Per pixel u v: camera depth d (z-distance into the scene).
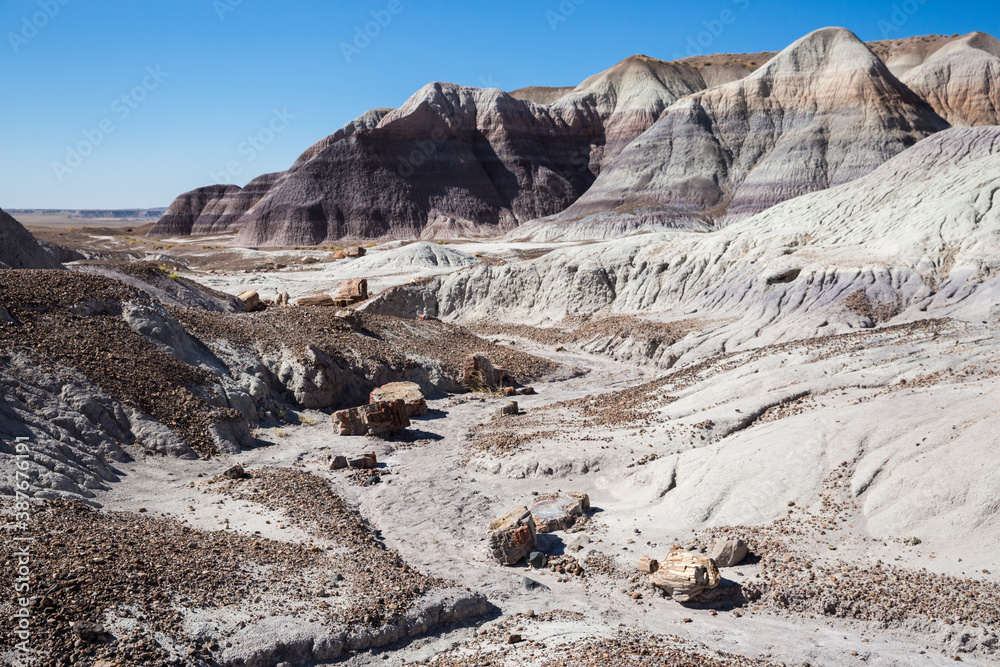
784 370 25.11
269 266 95.31
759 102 132.88
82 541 13.87
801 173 116.38
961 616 12.77
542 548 17.38
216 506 18.45
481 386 35.78
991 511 14.73
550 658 11.62
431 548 17.58
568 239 116.50
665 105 168.00
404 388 31.73
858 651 12.40
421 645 12.77
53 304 25.75
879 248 43.06
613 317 49.19
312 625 12.33
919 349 24.73
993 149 47.53
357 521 18.55
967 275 36.78
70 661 10.34
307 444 25.97
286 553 15.27
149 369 25.11
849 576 14.22
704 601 14.51
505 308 59.09
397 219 149.25
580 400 31.38
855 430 18.42
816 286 41.44
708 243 52.94
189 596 12.48
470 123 168.88
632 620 13.88
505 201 158.88
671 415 24.89
